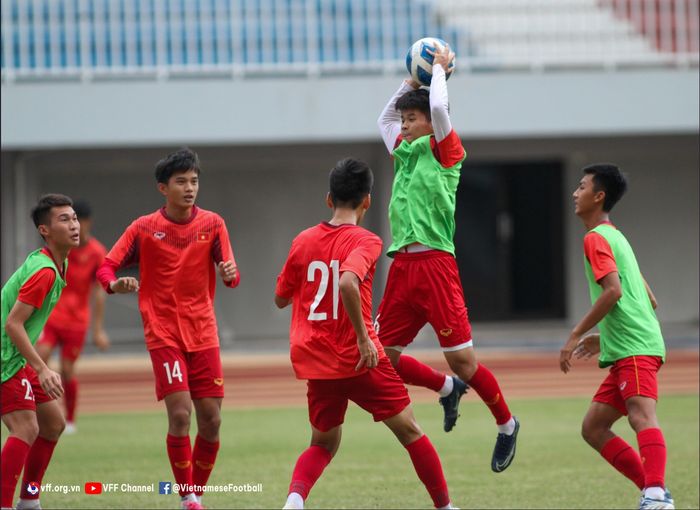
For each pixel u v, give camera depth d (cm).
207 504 1714
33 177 4350
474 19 4459
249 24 4441
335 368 1406
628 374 1486
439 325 1522
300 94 4103
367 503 1705
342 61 4472
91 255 2491
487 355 3859
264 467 2038
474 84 4138
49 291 1495
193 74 4103
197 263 1594
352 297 1351
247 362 3878
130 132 4072
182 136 4084
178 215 1600
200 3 4391
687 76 4153
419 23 4469
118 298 4453
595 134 4166
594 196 1557
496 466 1603
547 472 1955
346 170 1449
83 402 3102
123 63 4397
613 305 1484
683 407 2761
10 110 4025
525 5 4434
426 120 1530
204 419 1608
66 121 4047
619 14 4453
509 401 2969
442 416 2730
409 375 1628
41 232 1522
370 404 1430
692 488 1770
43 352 2450
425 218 1512
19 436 1461
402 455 2162
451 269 1524
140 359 4000
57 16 4372
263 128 4100
